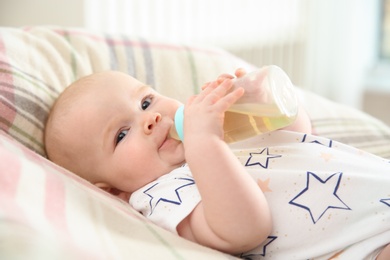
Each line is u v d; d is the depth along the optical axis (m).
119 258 0.75
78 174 1.20
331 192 1.00
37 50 1.36
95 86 1.21
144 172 1.12
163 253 0.84
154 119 1.12
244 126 0.99
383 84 2.79
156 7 2.56
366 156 1.12
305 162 1.06
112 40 1.54
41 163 0.99
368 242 0.97
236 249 0.97
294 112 0.97
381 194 0.98
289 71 2.63
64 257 0.64
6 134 1.12
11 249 0.62
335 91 2.55
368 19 2.68
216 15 2.63
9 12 2.67
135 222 0.92
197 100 1.00
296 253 1.00
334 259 0.98
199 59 1.57
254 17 2.62
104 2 2.53
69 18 2.58
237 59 1.67
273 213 1.00
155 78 1.50
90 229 0.81
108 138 1.16
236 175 0.92
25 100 1.23
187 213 0.98
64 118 1.20
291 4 2.57
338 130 1.50
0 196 0.73
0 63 1.23
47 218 0.75
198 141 0.94
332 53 2.54
